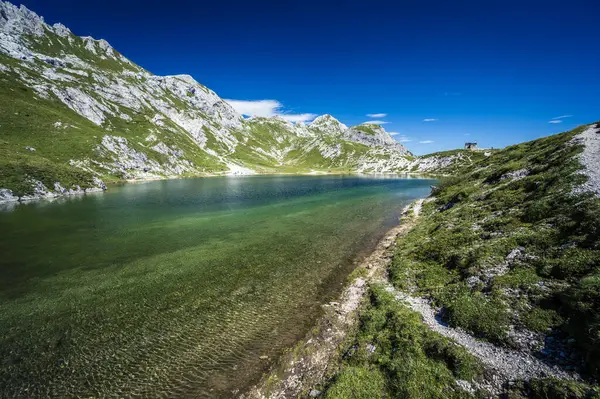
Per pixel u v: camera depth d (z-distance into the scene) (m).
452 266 22.64
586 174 24.94
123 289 25.41
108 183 120.69
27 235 41.28
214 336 18.97
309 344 17.72
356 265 30.14
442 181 66.50
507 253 20.25
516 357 12.66
